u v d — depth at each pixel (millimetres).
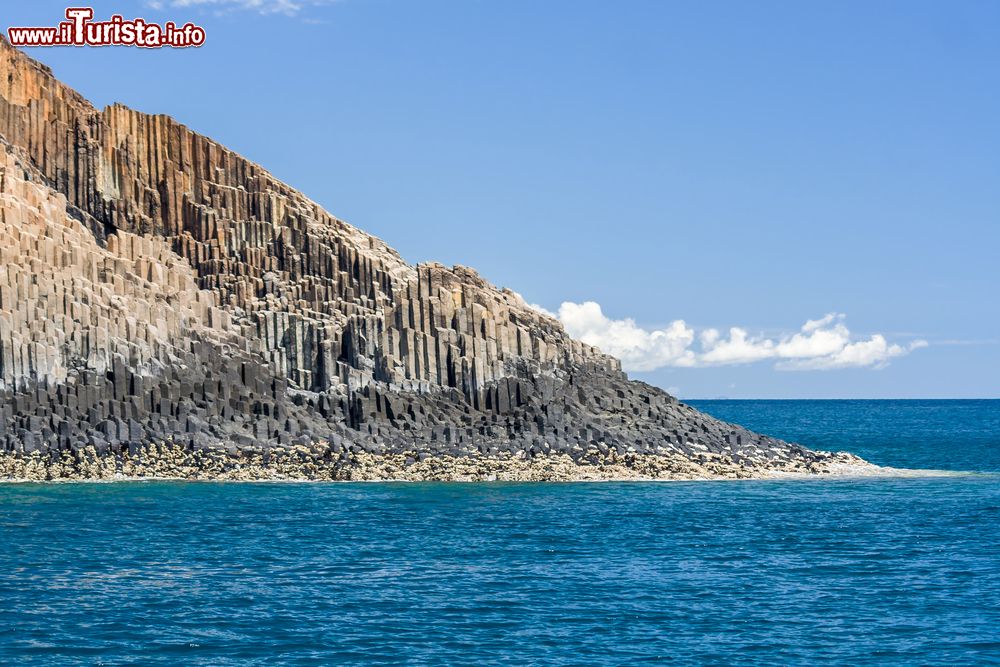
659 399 135250
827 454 137125
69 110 139750
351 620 59688
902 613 63000
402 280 134875
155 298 122312
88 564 71250
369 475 109625
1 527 82312
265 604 62438
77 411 110500
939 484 121438
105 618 59219
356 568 71750
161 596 63688
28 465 103938
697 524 90562
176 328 121188
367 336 126000
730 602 64875
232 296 130625
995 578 71875
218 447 110188
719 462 123875
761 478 122062
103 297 118688
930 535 87312
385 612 61312
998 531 89312
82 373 112562
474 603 63531
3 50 138125
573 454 118438
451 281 129250
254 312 128750
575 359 132250
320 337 126625
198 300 126438
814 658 55062
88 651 54094
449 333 125875
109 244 128125
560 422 122062
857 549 81188
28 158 137000
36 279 115125
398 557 75250
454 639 56812
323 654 54250
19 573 68500
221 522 86250
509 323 129625
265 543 78875
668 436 126562
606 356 136625
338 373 124938
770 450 132000
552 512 94438
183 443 110188
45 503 92312
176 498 96312
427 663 53281
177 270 130125
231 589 65625
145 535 80625
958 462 164875
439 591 66125
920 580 71125
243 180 140375
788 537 85625
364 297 133125
